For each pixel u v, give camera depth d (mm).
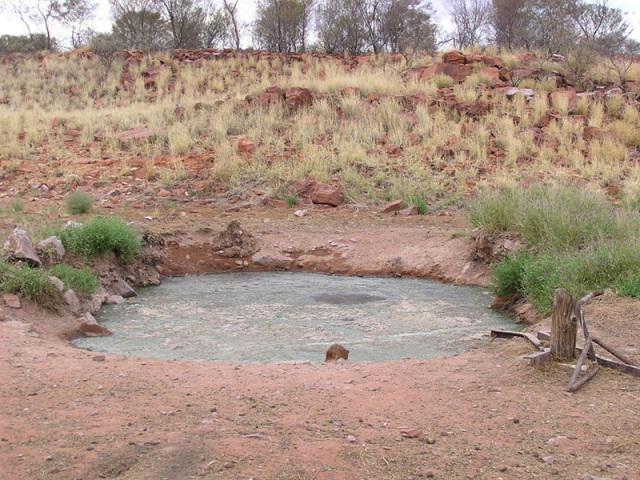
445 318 8883
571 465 4176
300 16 35688
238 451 4238
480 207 12000
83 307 9055
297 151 18047
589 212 10977
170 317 8914
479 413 4996
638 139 18781
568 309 6035
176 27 36438
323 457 4199
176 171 16766
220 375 5980
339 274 11914
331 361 6719
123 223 11688
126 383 5660
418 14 33812
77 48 35781
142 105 24062
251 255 12484
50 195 15766
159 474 3955
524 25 33312
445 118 20047
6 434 4520
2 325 7582
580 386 5469
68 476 3949
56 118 21969
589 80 24031
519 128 19359
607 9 27766
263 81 25266
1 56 34281
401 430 4652
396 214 14742
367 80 23609
